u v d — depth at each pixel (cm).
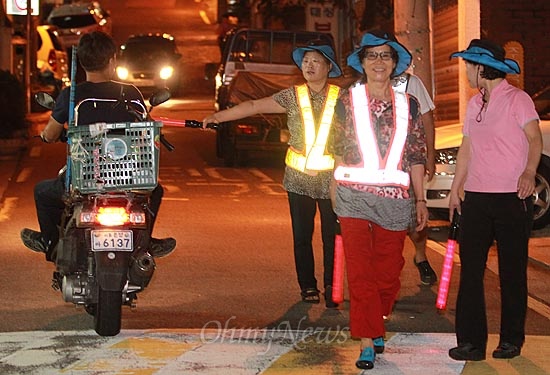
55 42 3697
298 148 985
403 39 1650
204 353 815
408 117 769
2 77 2438
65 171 858
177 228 1423
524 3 2173
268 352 821
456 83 2225
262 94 2112
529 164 770
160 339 855
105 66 859
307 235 1002
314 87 981
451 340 865
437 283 1099
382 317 765
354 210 768
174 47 3928
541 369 780
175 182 1902
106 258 790
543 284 1118
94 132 778
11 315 937
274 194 1769
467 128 795
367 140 766
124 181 784
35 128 2781
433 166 979
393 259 789
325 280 986
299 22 3412
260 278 1112
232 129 2061
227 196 1739
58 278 888
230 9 4556
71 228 836
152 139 784
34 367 771
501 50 779
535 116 774
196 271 1143
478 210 784
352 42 2975
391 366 783
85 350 819
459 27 2131
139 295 1026
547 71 2180
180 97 3878
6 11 3167
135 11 6662
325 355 814
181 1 6975
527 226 785
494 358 803
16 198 1702
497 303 1023
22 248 1266
